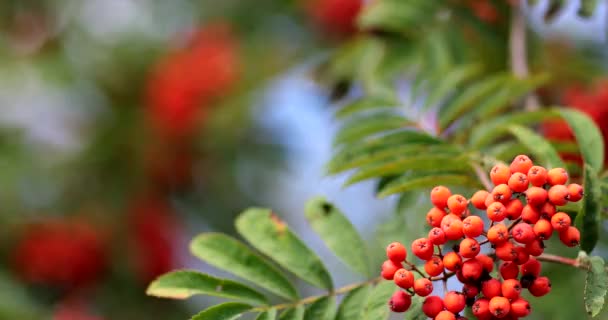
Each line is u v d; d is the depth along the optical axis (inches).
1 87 65.3
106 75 67.6
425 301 29.8
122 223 62.9
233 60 62.7
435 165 33.1
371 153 34.0
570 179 33.7
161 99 63.1
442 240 29.7
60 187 63.9
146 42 69.0
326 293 32.3
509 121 35.0
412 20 41.8
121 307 60.3
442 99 38.1
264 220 33.3
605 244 36.2
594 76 46.3
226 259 32.6
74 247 60.4
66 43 68.6
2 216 60.6
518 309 29.4
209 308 31.2
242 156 62.7
